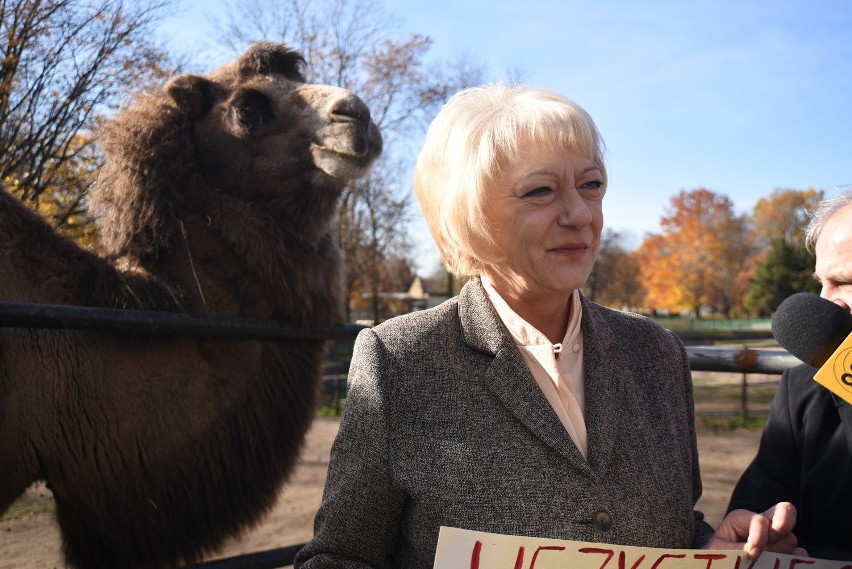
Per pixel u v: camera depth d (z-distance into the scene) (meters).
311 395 3.91
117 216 3.58
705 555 1.58
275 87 4.05
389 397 1.75
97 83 9.67
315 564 1.75
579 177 1.71
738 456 10.31
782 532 1.65
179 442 3.32
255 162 3.87
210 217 3.74
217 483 3.44
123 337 3.22
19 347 3.06
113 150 3.70
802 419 2.08
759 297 59.88
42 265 3.22
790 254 59.25
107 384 3.20
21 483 3.15
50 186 8.93
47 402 3.12
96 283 3.30
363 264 23.97
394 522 1.77
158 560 3.29
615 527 1.64
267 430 3.66
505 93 1.79
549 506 1.62
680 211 66.06
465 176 1.72
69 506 3.29
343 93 4.04
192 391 3.37
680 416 1.88
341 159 3.91
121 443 3.21
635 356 1.90
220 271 3.72
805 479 2.01
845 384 1.46
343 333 3.78
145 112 3.73
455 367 1.76
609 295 71.94
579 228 1.70
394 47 23.58
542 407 1.68
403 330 1.85
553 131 1.66
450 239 1.82
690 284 64.88
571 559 1.51
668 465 1.75
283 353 3.76
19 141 9.24
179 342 3.34
